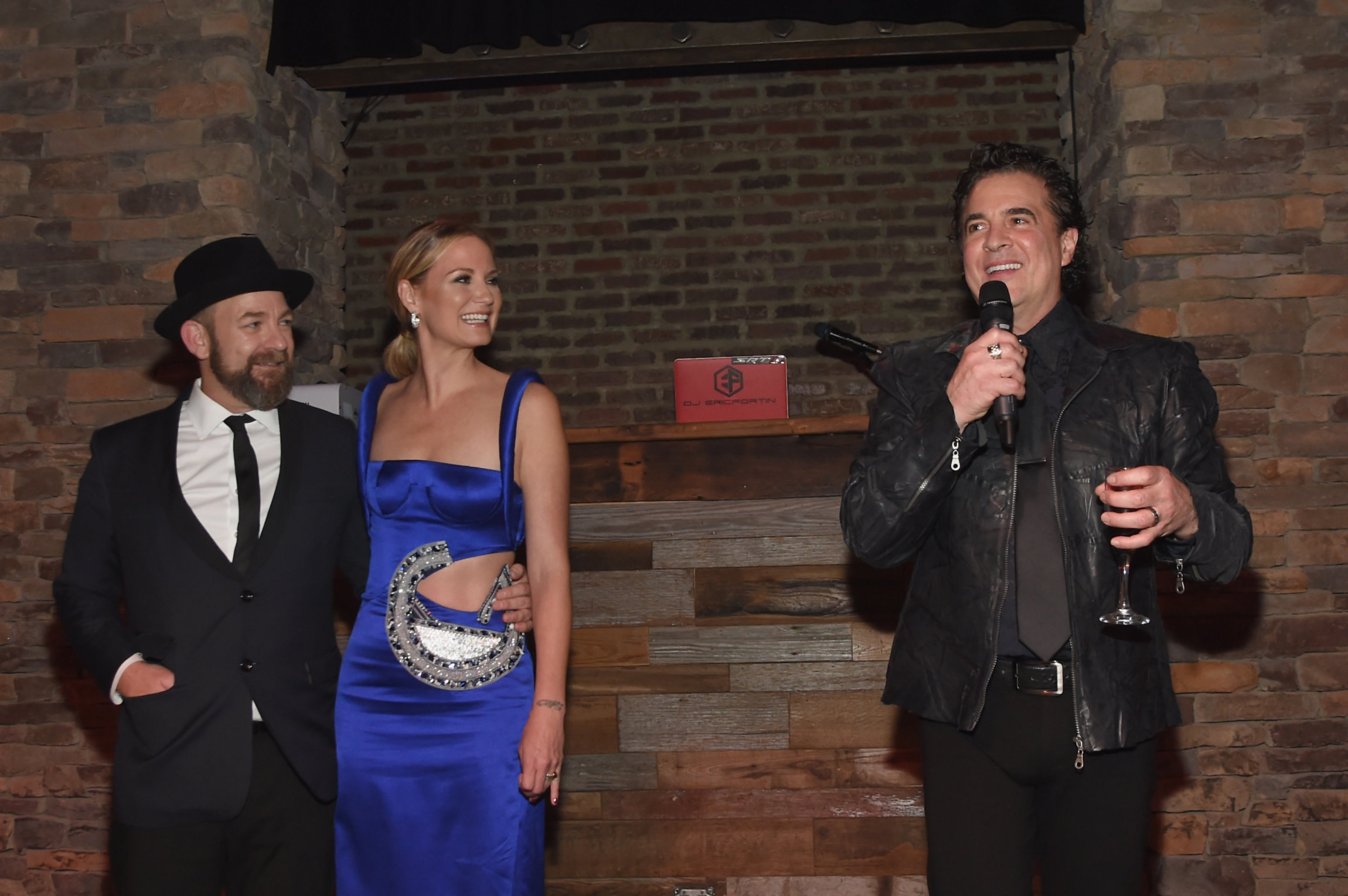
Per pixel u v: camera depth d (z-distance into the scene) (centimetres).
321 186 363
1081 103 340
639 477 273
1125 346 157
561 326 438
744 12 329
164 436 183
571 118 444
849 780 262
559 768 172
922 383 166
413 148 446
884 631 264
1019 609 149
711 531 270
